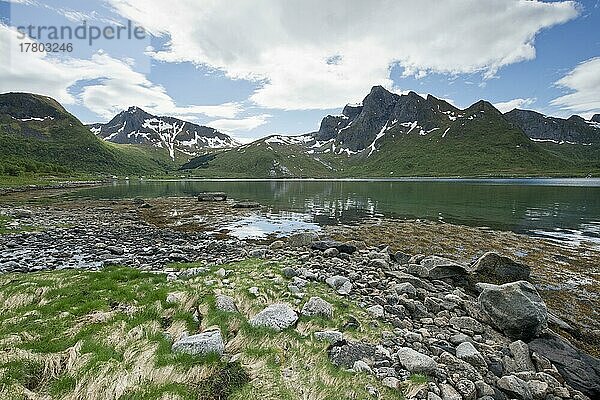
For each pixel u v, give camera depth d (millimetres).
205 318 11625
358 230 39219
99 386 7617
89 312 11555
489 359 11234
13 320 10805
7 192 89125
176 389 7746
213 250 27781
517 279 19891
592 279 22281
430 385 9109
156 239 33125
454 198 76625
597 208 57125
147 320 11156
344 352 10305
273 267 19312
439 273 19812
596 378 11109
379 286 17391
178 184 175250
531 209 56531
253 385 8258
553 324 15453
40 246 27578
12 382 7363
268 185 163375
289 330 11188
